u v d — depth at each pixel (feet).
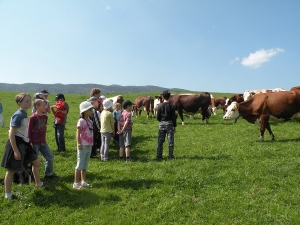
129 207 18.25
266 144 34.60
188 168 25.71
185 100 57.21
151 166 26.61
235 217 16.92
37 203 18.85
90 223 16.49
